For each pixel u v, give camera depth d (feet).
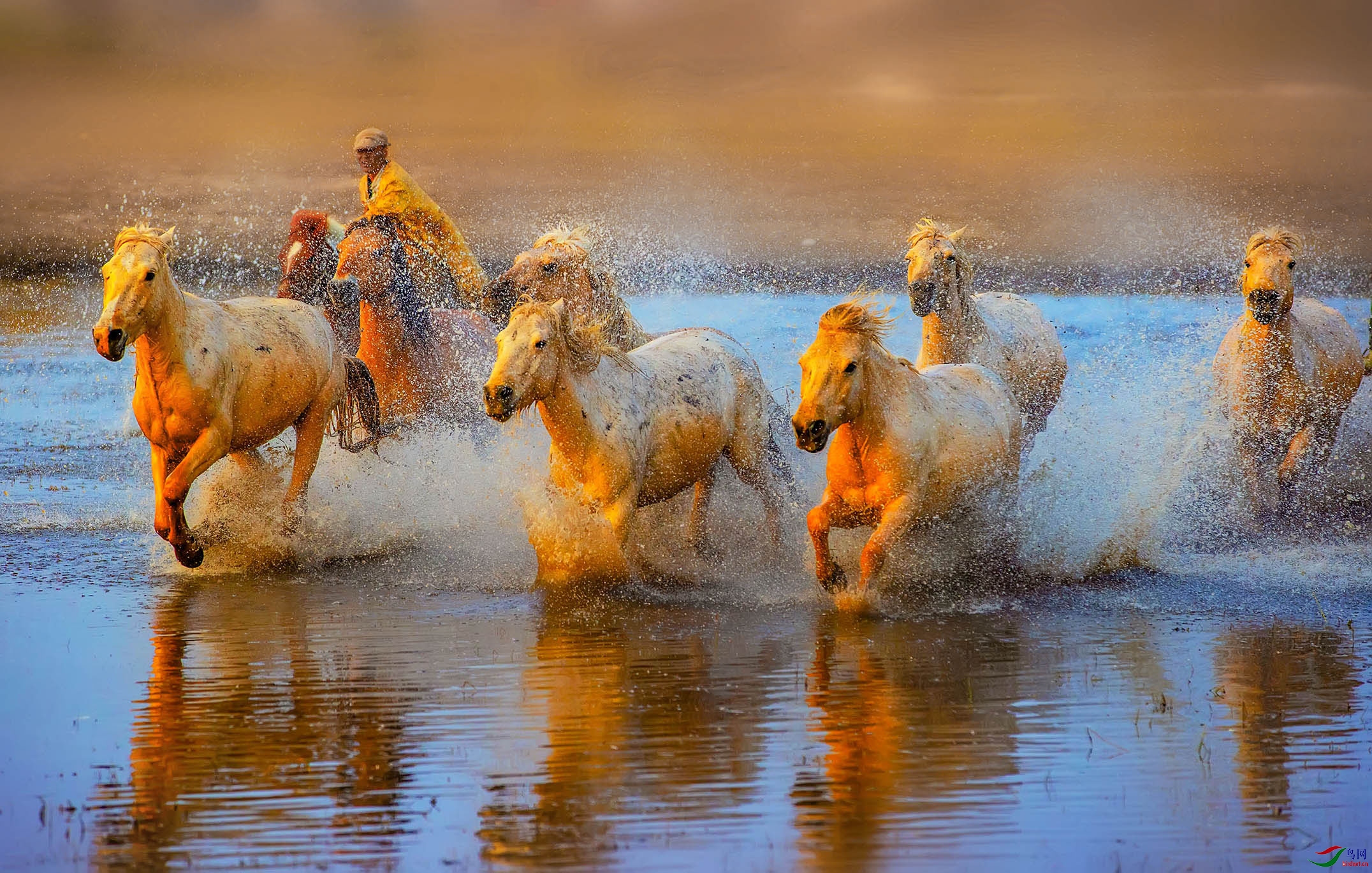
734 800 58.80
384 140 124.77
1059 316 241.76
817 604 89.25
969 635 82.23
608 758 63.26
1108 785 60.23
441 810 57.98
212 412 94.68
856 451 86.74
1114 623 84.48
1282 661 76.69
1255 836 55.62
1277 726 66.74
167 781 61.11
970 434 89.61
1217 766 62.23
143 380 94.12
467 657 78.23
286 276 117.60
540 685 73.15
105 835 55.93
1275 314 108.78
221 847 54.95
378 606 89.61
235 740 65.72
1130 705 69.77
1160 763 62.54
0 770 62.34
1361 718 67.72
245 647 80.33
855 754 63.57
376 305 115.65
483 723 67.62
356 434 114.93
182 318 93.35
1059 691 71.92
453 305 125.18
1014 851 54.34
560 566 92.63
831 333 84.58
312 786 60.44
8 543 106.93
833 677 74.38
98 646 80.64
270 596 92.07
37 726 67.62
